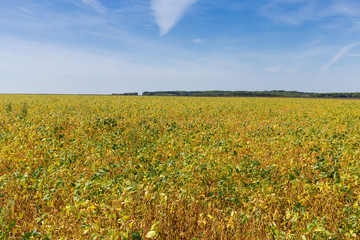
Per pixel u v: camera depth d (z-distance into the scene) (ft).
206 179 20.27
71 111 61.62
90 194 17.04
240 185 19.33
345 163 23.85
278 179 20.93
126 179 19.16
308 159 24.56
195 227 14.70
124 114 59.16
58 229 13.65
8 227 13.35
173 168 21.77
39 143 30.07
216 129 40.55
